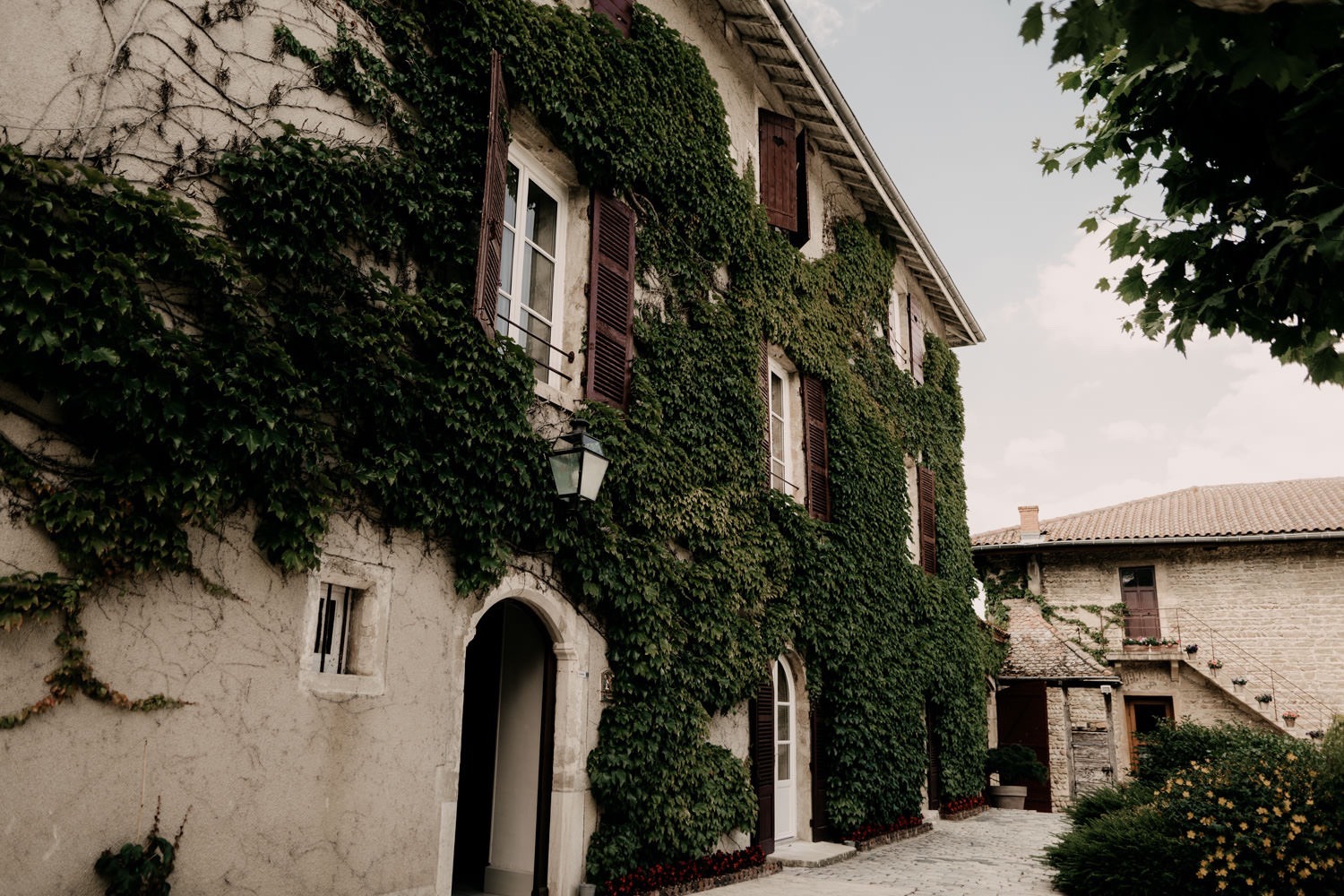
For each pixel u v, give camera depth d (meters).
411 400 5.61
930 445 15.66
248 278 4.73
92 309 4.05
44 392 4.04
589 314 7.52
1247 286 4.76
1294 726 18.98
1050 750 19.95
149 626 4.27
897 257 15.59
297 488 4.84
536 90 7.04
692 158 9.11
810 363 11.34
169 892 4.16
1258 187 4.82
